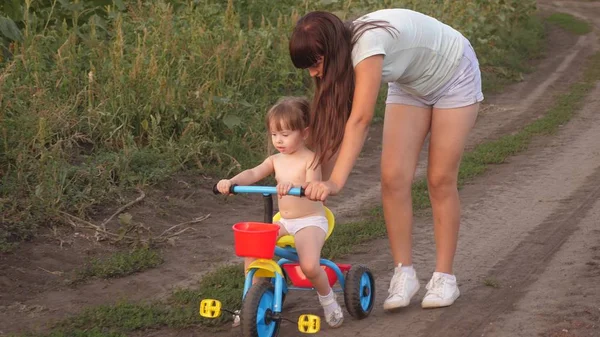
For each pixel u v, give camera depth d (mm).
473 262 6281
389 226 5219
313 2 13836
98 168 7590
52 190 6914
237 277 5805
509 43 20688
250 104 10125
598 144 11156
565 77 18250
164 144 8781
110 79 8992
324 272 4707
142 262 6125
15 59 8391
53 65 8984
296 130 4672
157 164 8211
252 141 9484
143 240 6633
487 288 5637
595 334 4715
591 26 27578
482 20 17797
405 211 5188
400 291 5148
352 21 4520
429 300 5176
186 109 9141
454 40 4910
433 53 4785
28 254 6113
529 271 6012
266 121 4750
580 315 5020
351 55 4395
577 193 8500
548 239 6871
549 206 8023
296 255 4812
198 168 8680
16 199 6762
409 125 5086
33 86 8273
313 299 5492
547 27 27125
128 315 5035
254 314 4387
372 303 5176
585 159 10211
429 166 5133
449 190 5141
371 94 4371
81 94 8820
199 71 10086
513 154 10633
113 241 6559
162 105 8891
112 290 5645
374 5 14852
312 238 4641
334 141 4488
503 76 17812
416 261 6379
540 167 9828
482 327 4906
